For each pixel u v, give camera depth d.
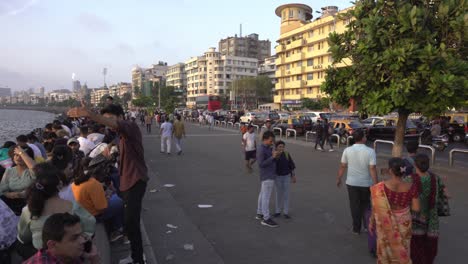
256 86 103.62
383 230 4.02
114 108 4.42
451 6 9.27
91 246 2.72
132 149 4.44
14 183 5.11
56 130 10.08
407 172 4.41
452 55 9.19
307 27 70.19
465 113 24.17
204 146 20.31
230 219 7.01
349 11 10.73
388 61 9.10
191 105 136.25
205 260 5.09
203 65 133.50
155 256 5.23
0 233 3.80
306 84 72.31
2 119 99.75
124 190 4.48
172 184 10.23
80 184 4.77
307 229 6.39
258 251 5.43
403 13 9.18
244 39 149.50
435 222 4.23
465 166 13.46
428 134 20.36
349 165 5.93
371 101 9.65
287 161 7.04
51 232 2.37
